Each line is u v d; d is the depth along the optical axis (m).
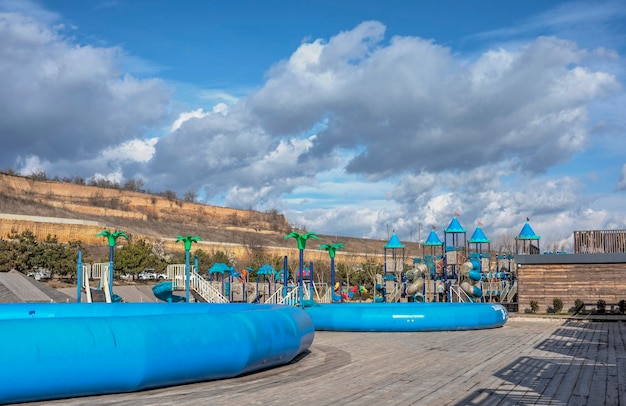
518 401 8.61
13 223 62.22
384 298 36.62
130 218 90.81
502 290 36.41
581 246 29.95
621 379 10.50
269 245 95.25
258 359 11.28
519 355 14.16
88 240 67.88
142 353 9.52
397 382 10.38
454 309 21.52
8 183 86.12
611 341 17.42
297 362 13.30
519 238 39.25
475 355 14.25
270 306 14.01
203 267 57.38
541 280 29.59
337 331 21.94
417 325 21.17
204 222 104.62
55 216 76.50
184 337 10.12
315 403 8.61
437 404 8.46
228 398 9.07
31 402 9.00
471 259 35.41
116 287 42.94
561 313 28.73
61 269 46.41
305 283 34.59
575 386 9.81
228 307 15.09
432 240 38.53
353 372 11.68
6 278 31.70
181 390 9.89
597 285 28.80
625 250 29.28
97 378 9.20
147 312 15.31
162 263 54.97
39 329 9.03
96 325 9.48
